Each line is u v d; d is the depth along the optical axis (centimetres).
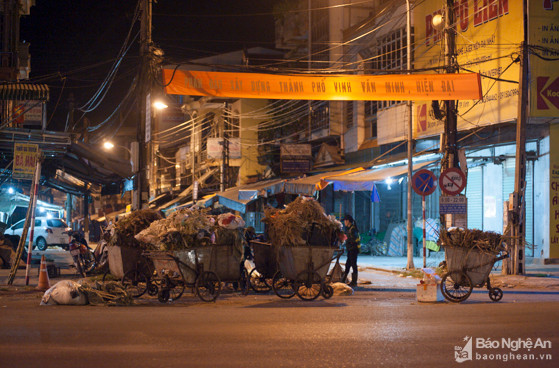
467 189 2702
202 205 3406
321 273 1202
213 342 687
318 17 3978
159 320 867
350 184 2459
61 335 732
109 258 1340
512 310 985
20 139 2408
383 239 3177
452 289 1288
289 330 771
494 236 1176
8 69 3127
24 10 3656
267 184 3158
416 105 2831
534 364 589
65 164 2884
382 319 875
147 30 1958
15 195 3156
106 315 927
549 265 2223
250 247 1512
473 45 2469
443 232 1184
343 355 617
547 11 2202
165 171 6612
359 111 3497
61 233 3388
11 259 2217
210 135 5244
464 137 2450
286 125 4384
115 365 571
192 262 1144
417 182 1786
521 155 1805
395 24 3111
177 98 5700
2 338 711
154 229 1154
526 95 1805
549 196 2256
